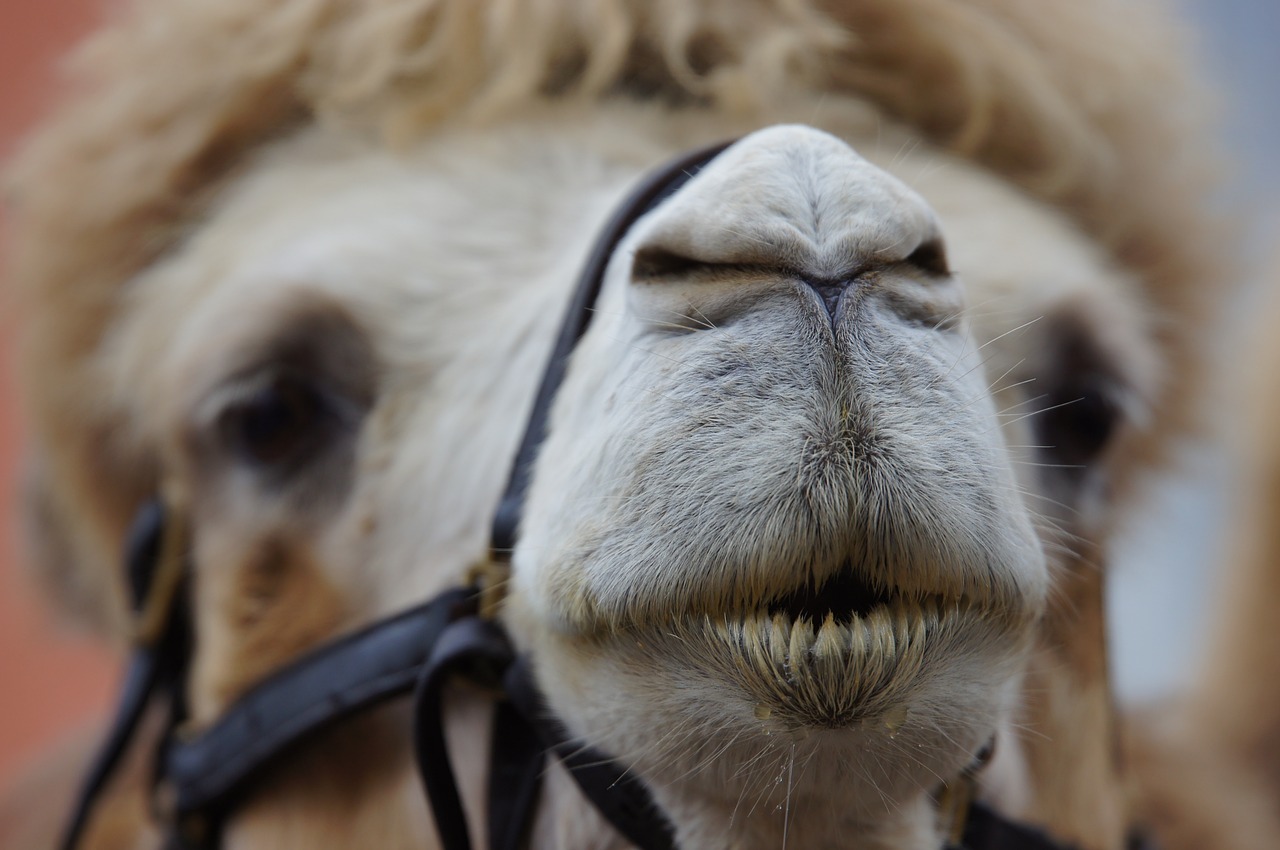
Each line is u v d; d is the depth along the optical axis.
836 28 3.10
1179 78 3.79
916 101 3.20
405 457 2.74
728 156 1.99
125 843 4.07
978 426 1.84
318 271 2.80
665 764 1.89
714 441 1.79
